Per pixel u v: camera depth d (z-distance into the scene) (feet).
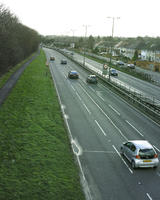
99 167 57.62
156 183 52.11
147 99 129.59
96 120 91.71
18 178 48.62
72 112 99.25
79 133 77.87
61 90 139.74
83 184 50.01
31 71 188.75
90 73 216.33
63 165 56.08
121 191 48.42
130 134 80.18
